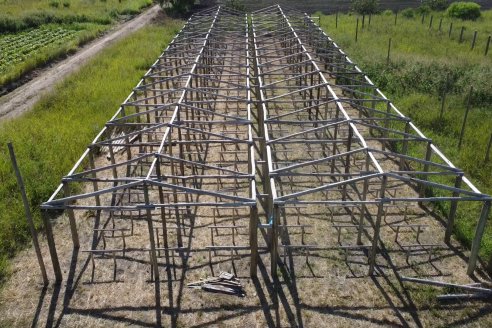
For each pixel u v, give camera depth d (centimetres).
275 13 3909
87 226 1544
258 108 2189
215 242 1459
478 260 1377
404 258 1391
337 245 1447
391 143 2055
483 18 4419
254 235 1259
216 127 2303
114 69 3048
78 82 2789
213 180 1817
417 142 2042
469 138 2030
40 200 1622
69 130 2127
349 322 1173
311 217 1587
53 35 4153
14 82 3008
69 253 1420
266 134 1636
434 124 2183
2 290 1280
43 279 1294
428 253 1414
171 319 1184
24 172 1755
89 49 3784
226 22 3450
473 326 1161
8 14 4528
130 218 1571
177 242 1458
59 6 5253
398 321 1175
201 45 2672
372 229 1522
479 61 2955
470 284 1282
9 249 1434
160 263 1373
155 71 2506
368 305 1223
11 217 1523
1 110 2566
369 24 4131
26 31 4306
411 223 1549
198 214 1608
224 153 1925
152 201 1688
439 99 2447
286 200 1270
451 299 1238
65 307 1223
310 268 1353
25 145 1986
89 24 4559
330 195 1719
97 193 1244
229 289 1266
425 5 4897
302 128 2278
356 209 1631
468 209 1600
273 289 1277
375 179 1812
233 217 1495
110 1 5684
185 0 5091
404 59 3002
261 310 1210
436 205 1638
